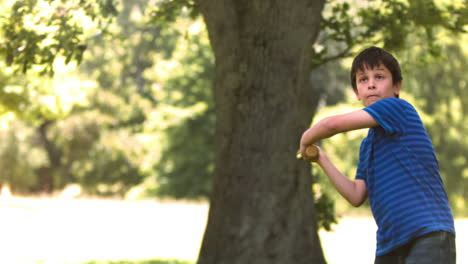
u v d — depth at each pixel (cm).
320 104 5381
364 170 428
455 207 3834
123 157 6081
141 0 6184
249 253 874
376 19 1173
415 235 389
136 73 6612
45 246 1452
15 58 952
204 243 916
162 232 1881
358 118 404
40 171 6469
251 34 895
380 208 407
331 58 1142
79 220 2058
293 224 882
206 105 4984
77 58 950
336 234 1933
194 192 5128
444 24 1148
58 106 2170
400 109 407
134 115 6303
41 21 948
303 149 421
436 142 3744
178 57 5091
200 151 5078
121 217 2264
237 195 891
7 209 2152
